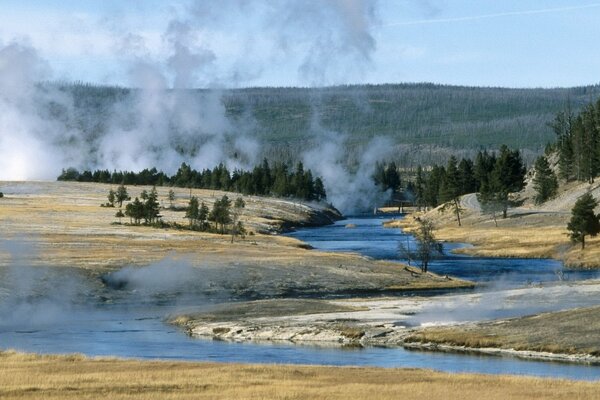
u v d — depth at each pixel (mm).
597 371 92562
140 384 70125
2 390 66125
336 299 167250
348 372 81625
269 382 73188
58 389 67125
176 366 84125
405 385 72312
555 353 104562
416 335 117562
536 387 71625
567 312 123625
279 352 109062
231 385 70750
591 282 171750
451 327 120938
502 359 102188
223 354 107062
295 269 195750
